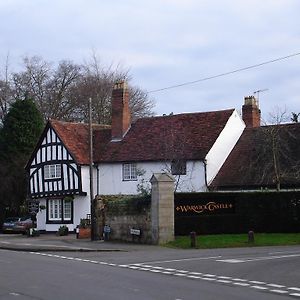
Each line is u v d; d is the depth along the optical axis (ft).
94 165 141.49
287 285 44.88
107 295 39.06
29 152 167.84
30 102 171.94
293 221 100.17
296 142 125.59
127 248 86.22
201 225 97.76
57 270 55.31
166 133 136.56
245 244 88.02
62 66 224.12
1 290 41.70
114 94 145.07
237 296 39.06
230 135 132.98
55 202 144.97
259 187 119.03
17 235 141.28
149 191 104.01
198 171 125.70
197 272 53.52
